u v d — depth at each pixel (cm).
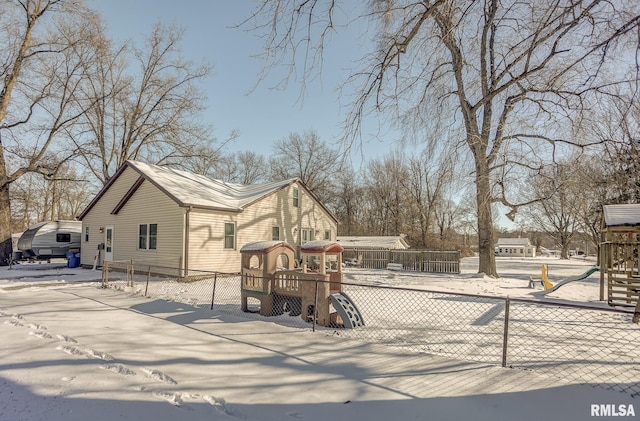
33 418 307
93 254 1903
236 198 1959
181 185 1712
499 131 1498
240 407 334
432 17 722
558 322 771
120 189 1798
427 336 620
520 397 357
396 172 4691
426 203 4603
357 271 2166
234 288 1212
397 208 4681
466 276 1891
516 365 465
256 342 550
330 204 5034
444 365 453
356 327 669
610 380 410
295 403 343
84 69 2139
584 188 1454
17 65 1872
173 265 1498
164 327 639
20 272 1688
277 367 441
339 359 474
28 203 3606
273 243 799
